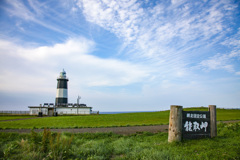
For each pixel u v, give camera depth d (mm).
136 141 12977
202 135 12359
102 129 20016
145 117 40125
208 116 12664
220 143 10578
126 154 9641
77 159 8805
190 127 12148
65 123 27938
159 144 11359
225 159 7836
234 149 9094
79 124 26078
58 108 66562
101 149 10195
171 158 8227
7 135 14250
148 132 16875
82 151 9883
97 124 25828
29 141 11734
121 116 44156
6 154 9016
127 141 12312
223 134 13461
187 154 8750
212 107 12758
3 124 26719
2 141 12266
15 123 28516
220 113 49750
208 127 12586
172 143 10898
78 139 13203
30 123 28234
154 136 15148
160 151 9227
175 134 11438
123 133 17234
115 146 11188
